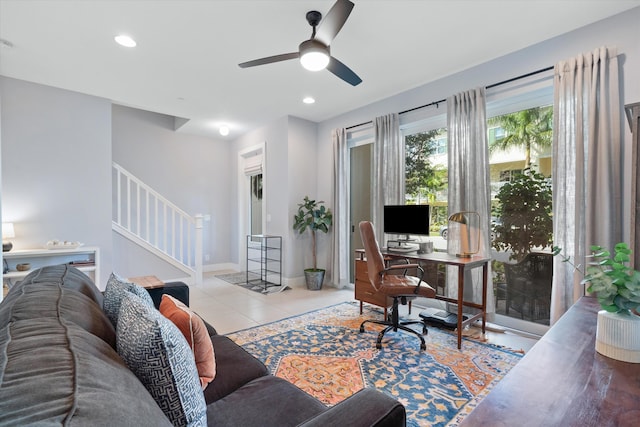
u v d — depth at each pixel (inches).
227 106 171.6
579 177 95.9
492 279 119.8
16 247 136.3
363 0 85.7
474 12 91.3
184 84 140.8
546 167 112.3
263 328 118.5
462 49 111.9
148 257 181.2
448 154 129.1
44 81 138.2
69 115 148.6
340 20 74.6
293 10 89.4
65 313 38.4
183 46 108.9
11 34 101.0
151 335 32.4
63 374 22.7
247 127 215.2
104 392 22.5
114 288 57.6
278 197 196.4
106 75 131.8
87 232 153.1
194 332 43.9
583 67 96.7
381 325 121.1
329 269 189.6
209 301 156.9
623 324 44.1
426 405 70.7
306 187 196.5
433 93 138.4
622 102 91.4
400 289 100.7
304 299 160.6
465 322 104.5
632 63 89.9
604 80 93.0
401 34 102.3
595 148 93.9
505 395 35.8
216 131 227.3
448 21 95.5
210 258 247.3
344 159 181.2
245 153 233.1
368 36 103.5
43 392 20.3
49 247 134.9
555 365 42.7
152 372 32.6
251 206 242.2
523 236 117.0
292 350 99.0
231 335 111.0
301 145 194.1
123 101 163.9
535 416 32.0
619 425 30.5
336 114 185.8
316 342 105.4
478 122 119.6
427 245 123.5
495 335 111.6
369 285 130.3
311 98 159.2
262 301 156.9
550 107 111.5
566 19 94.8
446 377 82.7
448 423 64.7
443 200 141.7
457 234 124.7
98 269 145.7
